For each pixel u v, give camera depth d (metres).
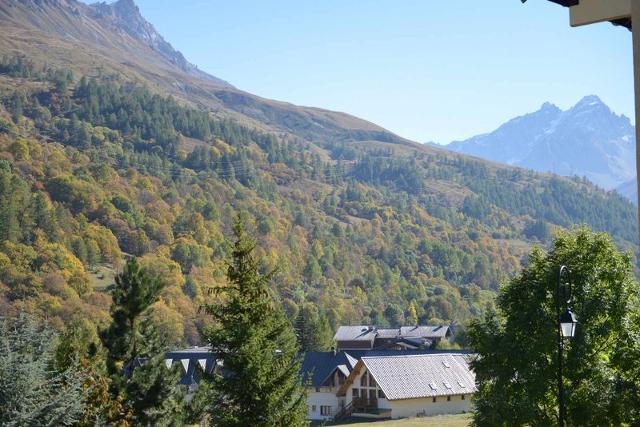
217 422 27.69
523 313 31.55
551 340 30.22
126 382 32.69
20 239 164.12
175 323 141.25
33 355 24.42
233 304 28.45
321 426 33.72
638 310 31.70
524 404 29.88
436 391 80.12
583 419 29.81
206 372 28.05
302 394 28.47
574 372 30.44
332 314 180.88
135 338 35.53
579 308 31.09
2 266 145.62
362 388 80.81
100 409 27.80
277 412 27.38
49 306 139.12
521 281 33.19
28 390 23.05
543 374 30.17
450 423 63.09
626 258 32.53
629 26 10.31
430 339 146.50
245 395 27.36
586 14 10.18
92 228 191.50
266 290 29.33
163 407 33.19
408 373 80.44
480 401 32.03
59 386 25.36
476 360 33.44
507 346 31.09
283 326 28.88
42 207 179.25
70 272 155.88
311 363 91.56
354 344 151.25
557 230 34.94
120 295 35.81
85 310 142.62
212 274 194.12
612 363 30.95
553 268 32.16
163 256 194.50
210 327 28.34
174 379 33.94
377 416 78.19
